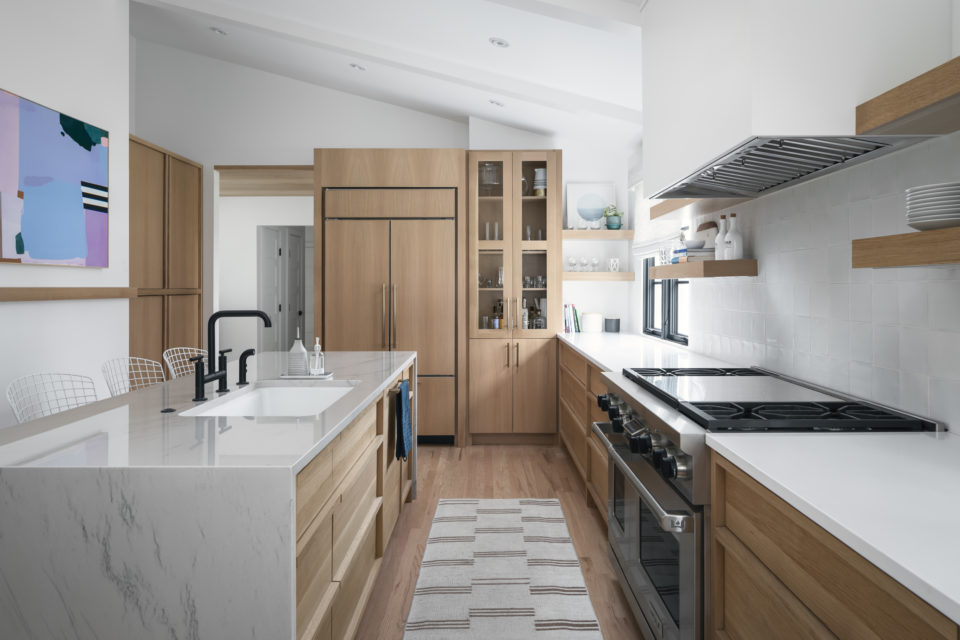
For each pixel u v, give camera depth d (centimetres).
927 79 115
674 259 308
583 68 338
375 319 474
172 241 475
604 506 283
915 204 119
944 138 145
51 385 292
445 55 387
